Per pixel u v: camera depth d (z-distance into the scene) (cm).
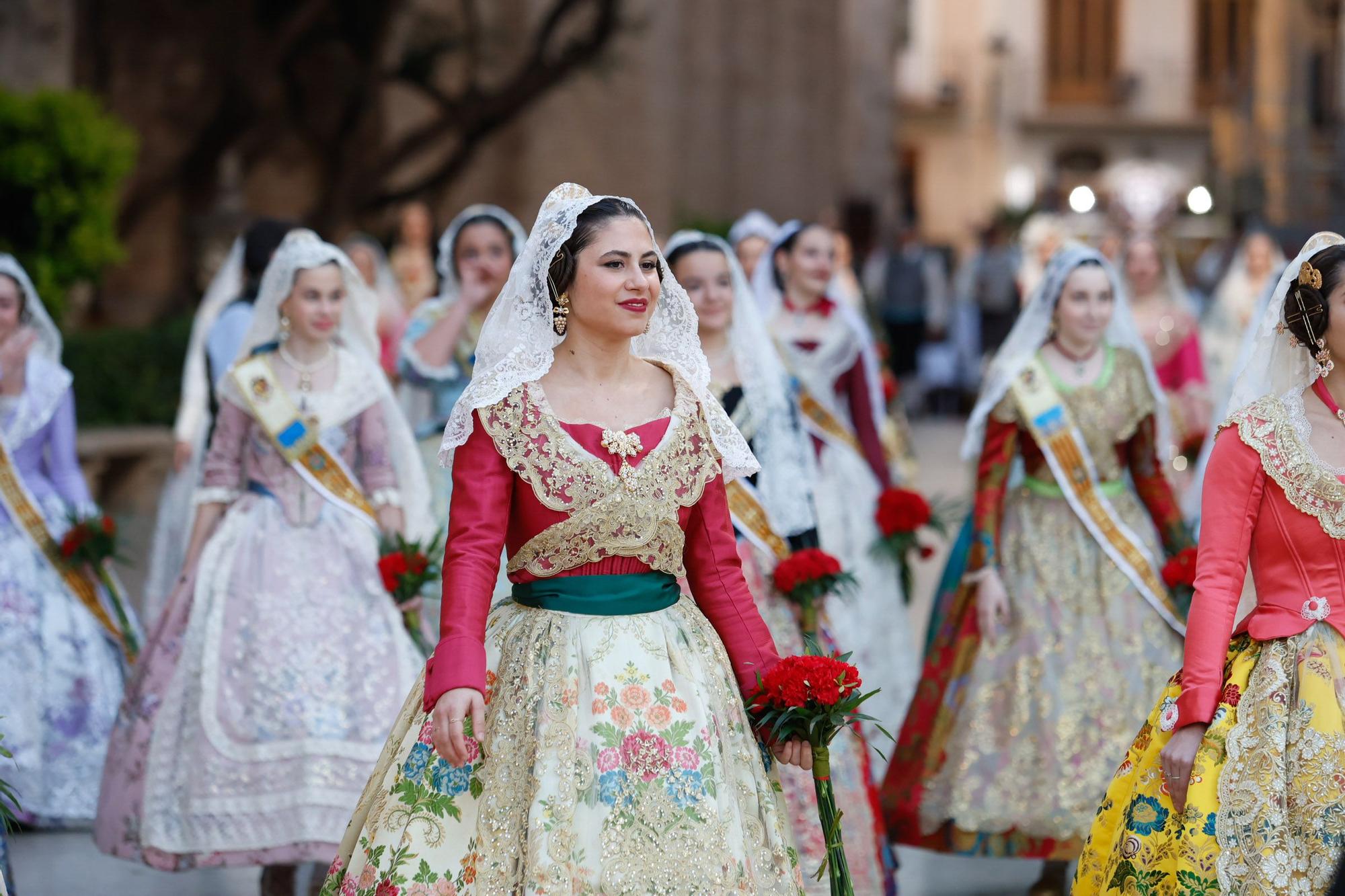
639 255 516
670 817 490
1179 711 527
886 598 1012
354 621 779
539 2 2867
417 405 1096
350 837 523
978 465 838
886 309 3073
